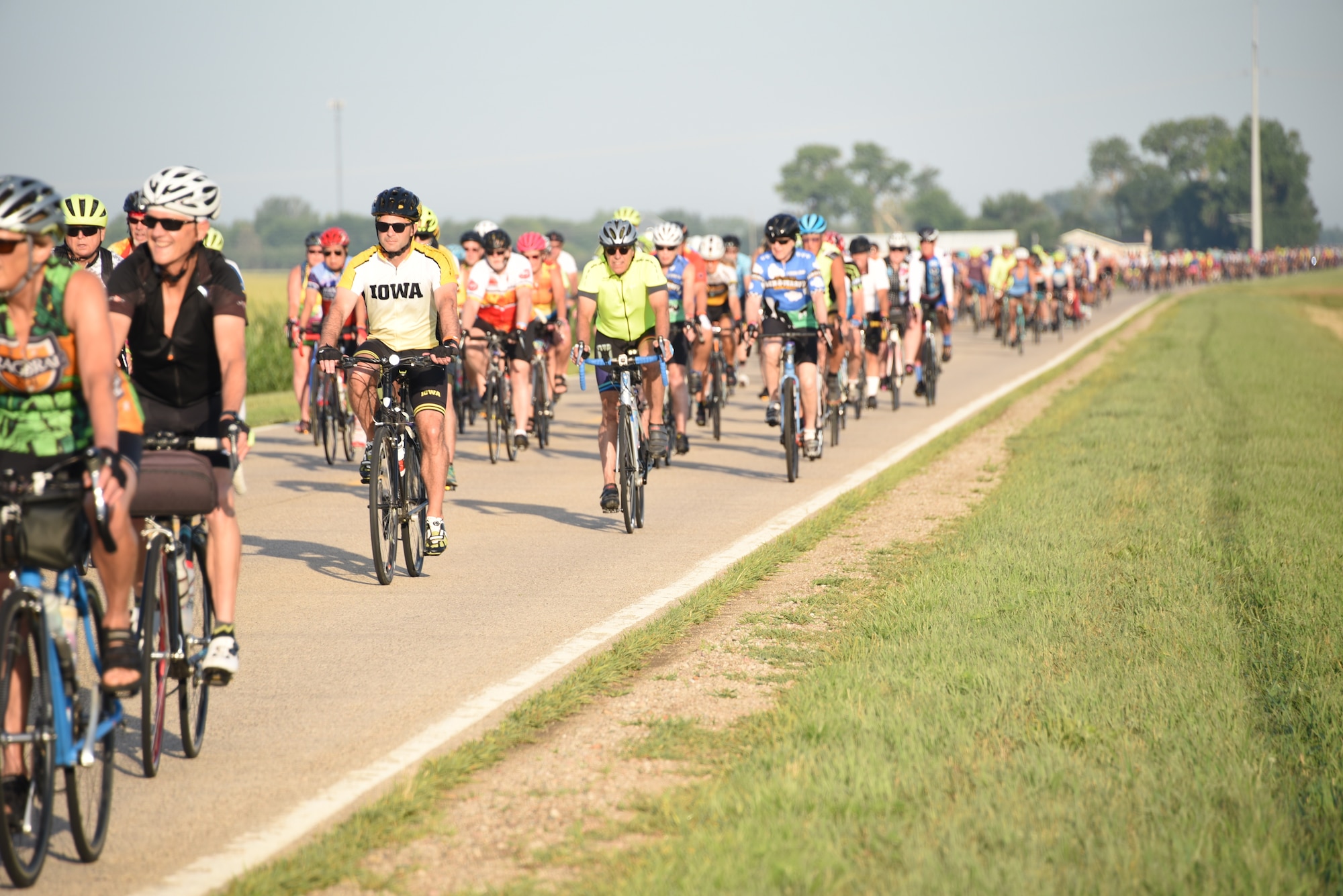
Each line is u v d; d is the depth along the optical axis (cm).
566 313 5397
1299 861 1373
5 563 1431
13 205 1392
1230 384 6806
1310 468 4053
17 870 1353
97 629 1573
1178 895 1295
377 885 1364
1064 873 1334
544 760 1739
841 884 1320
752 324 4331
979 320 14162
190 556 1800
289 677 2152
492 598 2703
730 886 1314
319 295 5056
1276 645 2159
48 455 1483
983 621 2328
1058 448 4622
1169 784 1559
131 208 3028
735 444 5300
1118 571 2705
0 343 1429
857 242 5984
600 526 3534
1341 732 1748
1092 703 1853
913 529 3353
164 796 1652
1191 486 3712
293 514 3756
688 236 5600
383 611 2598
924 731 1734
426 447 2869
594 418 6519
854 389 6100
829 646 2270
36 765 1409
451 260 2886
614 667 2119
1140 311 16762
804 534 3231
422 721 1922
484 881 1377
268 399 7756
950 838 1411
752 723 1847
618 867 1391
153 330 1802
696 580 2841
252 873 1380
